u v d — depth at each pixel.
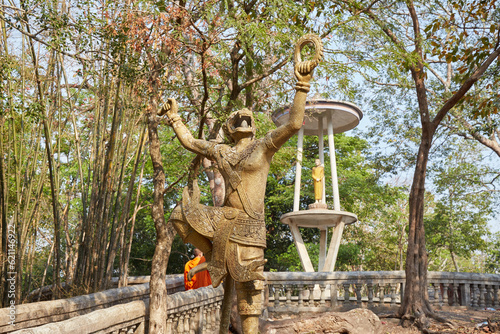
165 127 13.12
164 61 6.27
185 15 6.01
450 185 17.64
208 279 9.33
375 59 7.38
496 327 8.36
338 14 7.18
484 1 9.56
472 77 9.25
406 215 24.75
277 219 22.58
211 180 13.94
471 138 15.12
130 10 5.64
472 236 22.62
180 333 6.34
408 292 9.55
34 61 6.56
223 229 4.25
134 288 7.57
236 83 6.89
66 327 3.88
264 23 6.42
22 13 5.18
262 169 4.32
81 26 5.41
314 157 22.98
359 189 20.81
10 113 6.14
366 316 7.84
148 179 17.53
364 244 25.06
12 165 7.86
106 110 7.86
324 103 13.72
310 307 10.60
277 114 12.47
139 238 19.47
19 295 6.64
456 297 11.47
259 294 4.39
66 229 9.84
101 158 7.86
